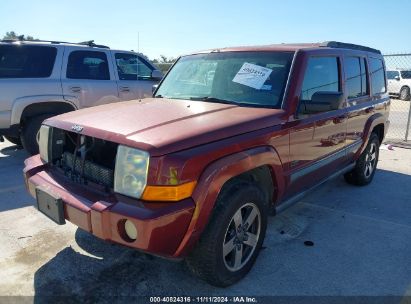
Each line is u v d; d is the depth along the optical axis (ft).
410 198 16.96
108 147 9.22
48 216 9.80
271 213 11.57
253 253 10.48
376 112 17.81
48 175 10.51
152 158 8.03
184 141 8.45
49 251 11.44
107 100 23.50
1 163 20.93
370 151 18.19
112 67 23.94
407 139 30.78
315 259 11.44
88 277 10.21
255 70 12.24
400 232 13.44
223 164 8.79
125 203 8.23
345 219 14.47
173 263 10.94
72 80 21.88
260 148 9.97
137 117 9.93
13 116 19.84
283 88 11.46
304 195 13.02
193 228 8.41
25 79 20.21
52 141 10.75
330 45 14.37
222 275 9.51
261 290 9.87
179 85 13.73
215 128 9.21
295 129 11.36
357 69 15.93
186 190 8.27
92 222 8.50
